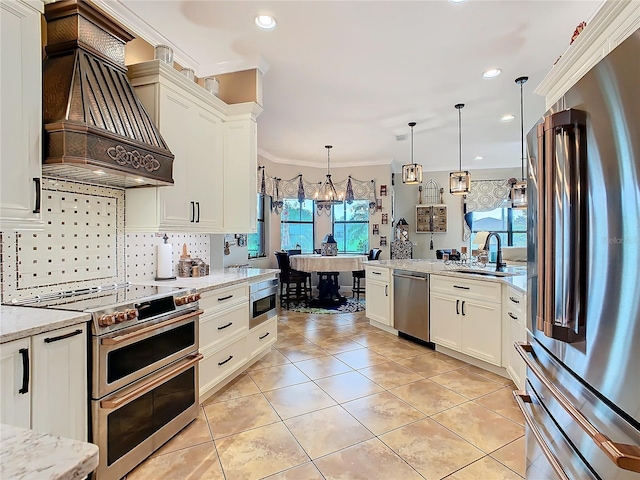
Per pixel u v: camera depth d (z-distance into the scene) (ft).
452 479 5.75
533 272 5.15
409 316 13.10
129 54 8.45
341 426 7.38
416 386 9.35
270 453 6.46
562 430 4.07
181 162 8.61
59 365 4.93
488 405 8.30
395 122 15.92
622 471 3.02
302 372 10.30
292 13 8.07
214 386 8.65
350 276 25.07
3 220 5.02
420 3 7.68
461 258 16.12
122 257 8.33
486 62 10.38
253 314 10.55
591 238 3.52
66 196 7.00
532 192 5.19
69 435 5.06
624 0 4.55
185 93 8.71
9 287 6.00
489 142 19.45
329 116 15.06
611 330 3.22
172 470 5.99
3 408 4.30
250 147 10.40
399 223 27.02
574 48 5.95
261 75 10.71
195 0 7.62
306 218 25.41
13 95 5.15
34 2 5.43
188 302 7.38
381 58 10.12
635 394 2.91
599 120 3.40
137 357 6.16
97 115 6.04
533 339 5.40
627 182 3.04
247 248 19.74
